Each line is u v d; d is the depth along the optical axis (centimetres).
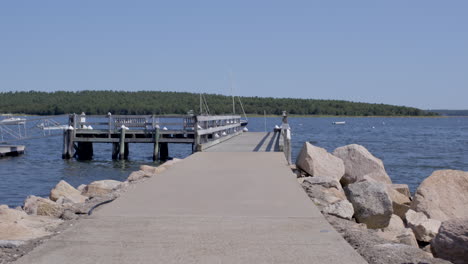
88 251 554
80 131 3238
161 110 16975
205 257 534
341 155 1523
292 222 682
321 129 10869
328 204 973
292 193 891
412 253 605
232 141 2353
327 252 553
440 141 6197
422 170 3012
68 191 1316
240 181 1024
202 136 2338
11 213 826
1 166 2858
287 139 1742
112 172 2606
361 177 1474
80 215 885
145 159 3303
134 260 524
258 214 727
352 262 521
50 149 4403
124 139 3092
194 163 1345
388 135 7981
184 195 870
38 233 701
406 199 1278
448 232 666
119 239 600
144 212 739
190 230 640
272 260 526
